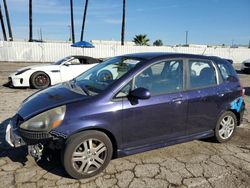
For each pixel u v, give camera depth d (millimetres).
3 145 3982
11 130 3250
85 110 3049
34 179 3104
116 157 3396
